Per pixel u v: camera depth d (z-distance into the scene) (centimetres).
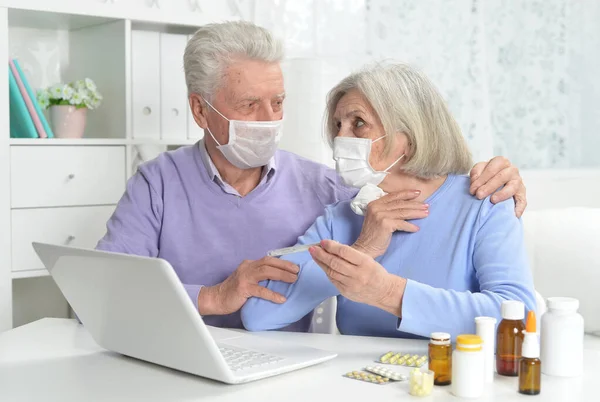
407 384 130
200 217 204
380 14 324
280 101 196
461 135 174
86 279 143
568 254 221
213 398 124
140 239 202
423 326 150
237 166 200
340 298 182
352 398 123
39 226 244
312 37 306
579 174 353
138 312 136
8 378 137
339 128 178
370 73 170
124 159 260
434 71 338
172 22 259
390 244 173
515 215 169
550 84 377
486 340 131
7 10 236
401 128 168
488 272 161
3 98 234
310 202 209
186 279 204
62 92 255
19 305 283
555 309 135
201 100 198
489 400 122
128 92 256
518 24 369
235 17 292
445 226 170
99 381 135
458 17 341
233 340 158
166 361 138
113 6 249
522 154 374
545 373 135
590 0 379
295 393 126
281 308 173
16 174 239
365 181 174
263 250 204
